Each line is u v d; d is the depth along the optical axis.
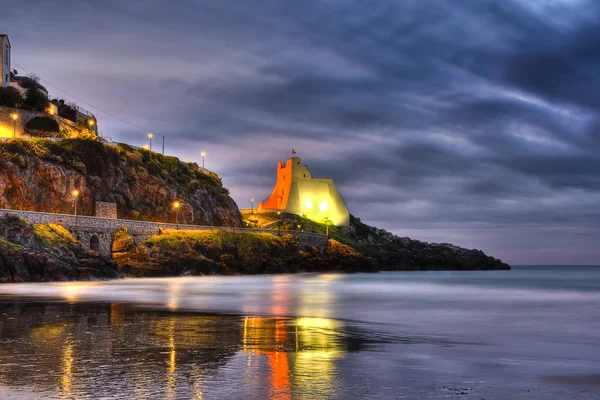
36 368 20.56
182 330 30.62
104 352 23.64
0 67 128.50
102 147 123.88
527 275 183.62
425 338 29.80
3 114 120.12
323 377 19.92
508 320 39.44
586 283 111.06
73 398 16.94
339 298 59.44
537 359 24.14
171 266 108.31
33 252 76.88
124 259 102.62
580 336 31.53
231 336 28.62
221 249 126.31
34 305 43.66
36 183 103.50
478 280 126.06
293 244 152.12
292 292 69.00
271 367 21.27
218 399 17.09
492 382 19.78
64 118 137.75
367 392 18.17
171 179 142.25
